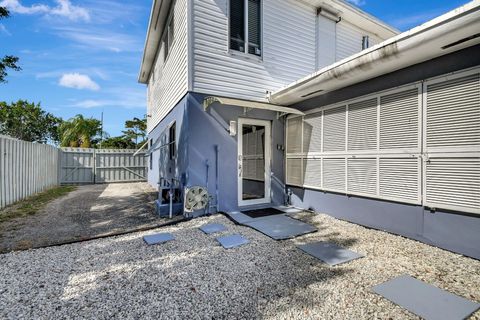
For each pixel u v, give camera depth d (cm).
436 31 319
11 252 372
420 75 405
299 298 254
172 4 759
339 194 557
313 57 782
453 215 367
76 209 687
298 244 410
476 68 341
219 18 618
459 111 357
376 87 473
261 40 679
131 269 319
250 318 224
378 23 898
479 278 292
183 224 522
